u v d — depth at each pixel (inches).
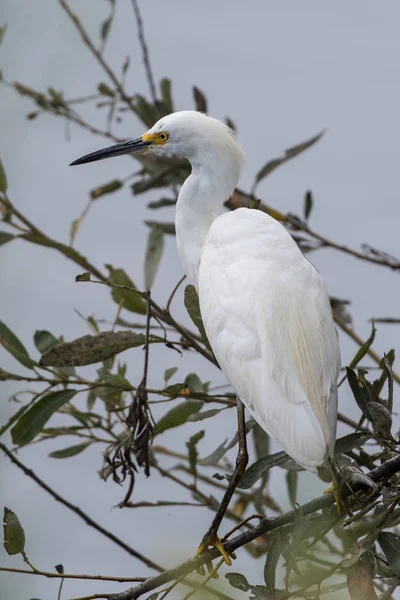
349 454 265.1
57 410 303.6
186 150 328.2
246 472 265.9
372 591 206.8
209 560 243.9
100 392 296.2
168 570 234.1
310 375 239.8
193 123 324.8
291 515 237.6
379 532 216.1
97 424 303.6
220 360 262.7
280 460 265.7
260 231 274.4
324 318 254.1
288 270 261.7
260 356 249.3
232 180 329.4
